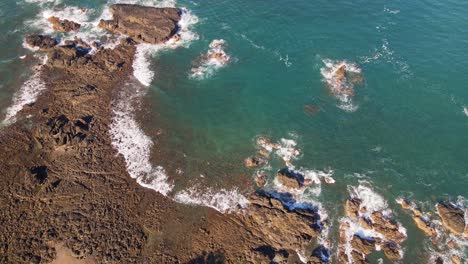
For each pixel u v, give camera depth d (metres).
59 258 42.00
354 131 57.78
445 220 47.00
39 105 57.97
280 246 44.38
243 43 71.75
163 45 70.69
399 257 44.22
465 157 54.53
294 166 53.16
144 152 53.56
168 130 56.84
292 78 65.44
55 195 47.41
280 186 50.59
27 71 63.38
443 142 56.38
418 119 59.31
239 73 66.19
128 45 69.44
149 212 46.72
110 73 63.88
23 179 48.62
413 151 55.31
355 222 47.22
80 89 60.69
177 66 66.88
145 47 69.88
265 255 42.81
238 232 45.38
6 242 42.84
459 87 63.59
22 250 42.28
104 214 45.94
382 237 45.97
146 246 43.56
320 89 63.69
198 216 46.81
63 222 44.81
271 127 58.19
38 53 66.94
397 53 69.31
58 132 53.53
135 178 50.28
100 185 48.88
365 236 46.00
